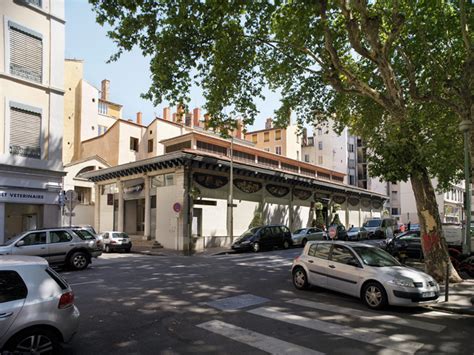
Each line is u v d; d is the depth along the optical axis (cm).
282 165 3947
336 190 3988
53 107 1936
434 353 543
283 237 2486
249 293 955
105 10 1127
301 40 1429
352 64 1792
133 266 1515
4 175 1728
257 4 1330
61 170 1948
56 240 1360
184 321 694
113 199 3077
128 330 637
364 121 2039
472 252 1363
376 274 815
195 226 2445
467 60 1141
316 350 548
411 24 1425
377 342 588
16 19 1791
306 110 1975
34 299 463
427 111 1891
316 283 958
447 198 6381
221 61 1449
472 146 1207
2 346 438
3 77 1733
